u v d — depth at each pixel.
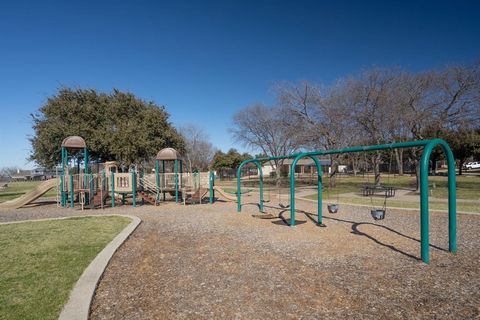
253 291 3.93
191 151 52.75
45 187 15.31
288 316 3.27
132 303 3.61
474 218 8.98
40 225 8.76
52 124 24.16
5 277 4.29
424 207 5.07
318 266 4.90
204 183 15.70
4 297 3.62
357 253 5.59
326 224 8.46
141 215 11.12
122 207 14.16
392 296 3.75
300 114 21.92
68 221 9.48
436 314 3.29
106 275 4.55
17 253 5.58
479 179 29.56
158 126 28.05
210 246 6.24
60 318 3.08
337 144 20.50
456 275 4.45
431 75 17.97
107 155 26.81
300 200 15.47
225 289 4.00
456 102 17.67
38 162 25.20
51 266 4.78
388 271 4.64
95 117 26.16
